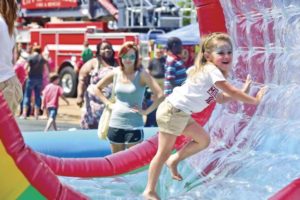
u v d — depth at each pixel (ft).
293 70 24.52
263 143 24.93
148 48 75.46
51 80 56.34
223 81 23.21
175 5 86.89
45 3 98.32
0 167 19.26
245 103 25.94
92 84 38.88
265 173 22.86
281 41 25.00
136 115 31.53
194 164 27.68
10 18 21.83
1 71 21.71
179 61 43.55
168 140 24.17
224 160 26.23
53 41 90.89
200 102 23.81
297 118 24.11
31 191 19.69
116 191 26.66
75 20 98.17
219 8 28.76
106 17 90.43
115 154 29.27
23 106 68.03
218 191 23.29
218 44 23.56
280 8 24.43
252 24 26.89
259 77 26.84
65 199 20.16
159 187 27.17
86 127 40.22
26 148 19.71
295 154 23.17
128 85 31.30
